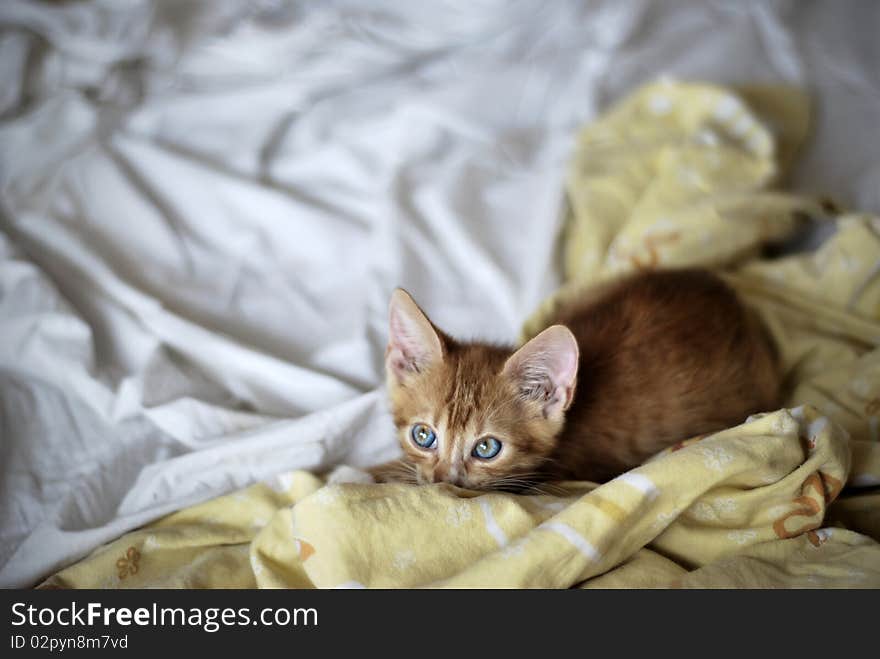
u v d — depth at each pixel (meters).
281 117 0.65
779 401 0.46
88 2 0.66
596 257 0.54
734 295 0.48
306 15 0.69
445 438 0.40
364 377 0.49
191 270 0.55
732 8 0.73
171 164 0.59
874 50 0.69
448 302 0.53
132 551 0.39
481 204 0.59
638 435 0.42
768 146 0.58
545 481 0.41
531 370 0.40
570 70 0.69
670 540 0.37
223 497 0.42
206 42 0.67
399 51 0.69
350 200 0.60
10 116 0.62
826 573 0.36
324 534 0.36
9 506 0.43
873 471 0.40
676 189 0.56
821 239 0.55
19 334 0.48
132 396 0.46
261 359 0.49
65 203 0.56
